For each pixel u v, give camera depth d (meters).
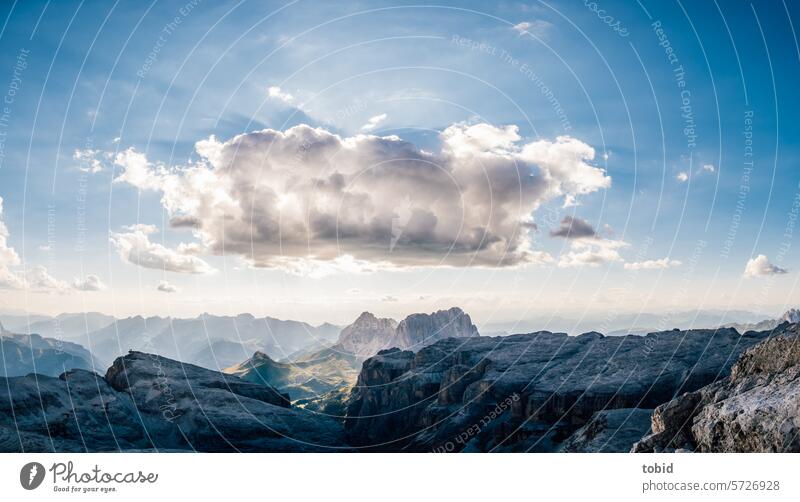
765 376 46.75
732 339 141.88
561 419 131.25
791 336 47.75
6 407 106.44
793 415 37.53
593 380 138.00
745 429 39.94
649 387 127.38
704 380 123.88
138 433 121.44
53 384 122.81
